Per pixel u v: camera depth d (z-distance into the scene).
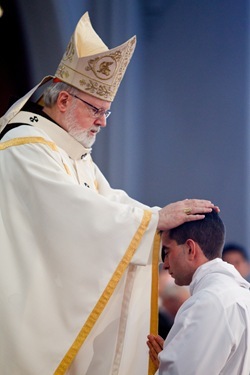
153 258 4.41
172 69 7.97
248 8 7.90
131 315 4.53
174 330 3.65
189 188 7.91
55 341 4.28
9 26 7.35
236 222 7.83
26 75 7.41
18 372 4.25
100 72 4.62
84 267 4.30
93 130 4.74
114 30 7.72
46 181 4.38
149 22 7.94
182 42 7.97
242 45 7.91
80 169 4.81
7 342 4.26
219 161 7.89
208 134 7.91
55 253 4.32
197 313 3.61
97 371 4.43
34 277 4.30
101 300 4.29
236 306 3.63
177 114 7.95
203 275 3.85
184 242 3.96
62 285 4.32
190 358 3.54
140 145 7.89
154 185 7.90
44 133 4.63
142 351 4.52
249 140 7.86
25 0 7.35
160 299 5.99
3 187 4.45
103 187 5.03
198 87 7.95
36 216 4.38
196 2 7.95
